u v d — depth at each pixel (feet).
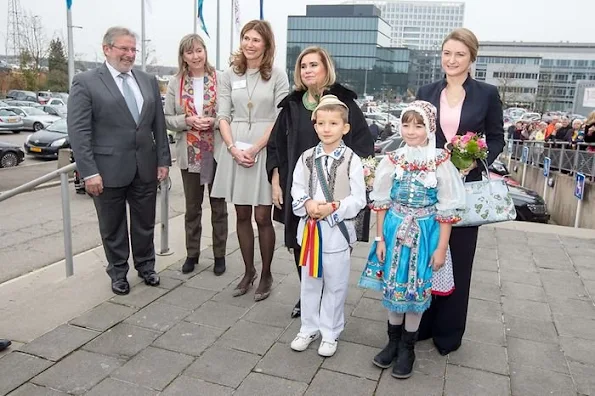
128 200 13.07
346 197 9.72
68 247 14.87
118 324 11.07
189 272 14.37
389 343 9.70
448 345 10.14
